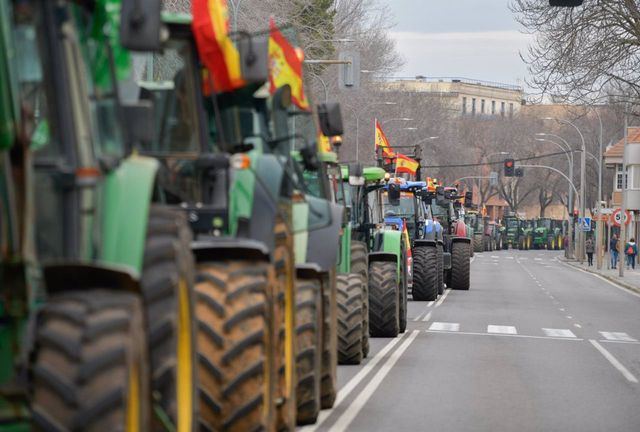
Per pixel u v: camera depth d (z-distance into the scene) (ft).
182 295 55.01
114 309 44.57
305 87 89.81
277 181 76.79
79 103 50.31
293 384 81.71
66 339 42.73
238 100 79.41
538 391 130.52
